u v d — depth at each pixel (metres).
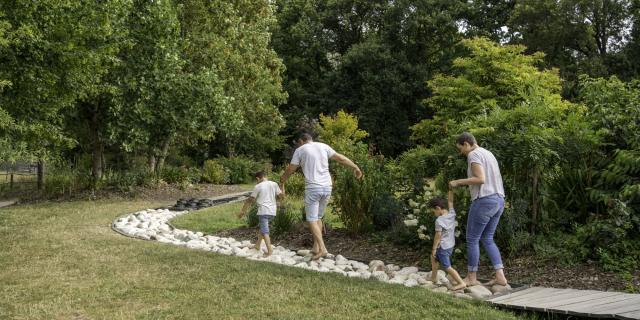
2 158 11.54
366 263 7.64
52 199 17.52
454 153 7.55
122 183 19.12
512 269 6.69
